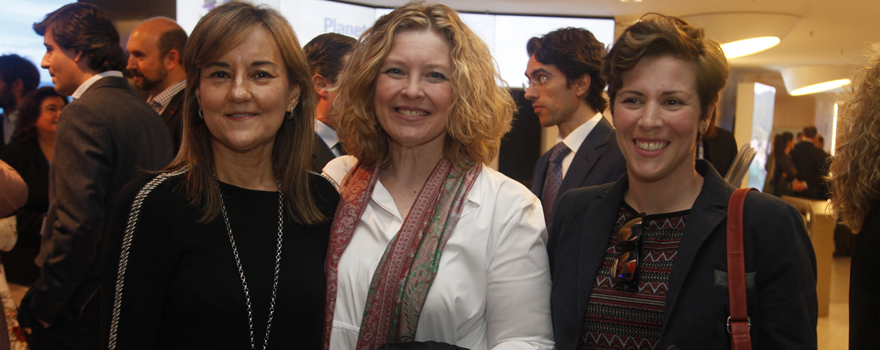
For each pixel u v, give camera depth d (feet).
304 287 3.89
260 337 3.69
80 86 6.62
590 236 4.05
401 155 4.37
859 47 26.43
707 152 10.25
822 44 26.20
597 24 20.02
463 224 4.04
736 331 3.38
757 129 37.91
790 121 41.57
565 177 6.72
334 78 7.29
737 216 3.55
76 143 5.97
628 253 3.77
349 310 4.03
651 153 3.72
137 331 3.39
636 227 3.81
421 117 4.00
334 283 4.04
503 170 20.67
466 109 3.96
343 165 4.92
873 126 4.61
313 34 16.30
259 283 3.71
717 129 10.28
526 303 4.02
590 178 6.51
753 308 3.47
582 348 3.89
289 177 4.11
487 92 4.16
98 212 5.99
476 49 4.09
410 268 3.92
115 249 3.41
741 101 36.24
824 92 40.78
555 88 7.18
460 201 4.07
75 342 6.24
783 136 31.58
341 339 4.02
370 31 4.22
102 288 3.46
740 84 36.32
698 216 3.65
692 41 3.60
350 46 7.40
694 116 3.66
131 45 8.45
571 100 7.19
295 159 4.11
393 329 3.87
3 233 5.78
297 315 3.85
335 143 7.54
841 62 31.76
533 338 4.00
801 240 3.46
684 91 3.60
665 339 3.52
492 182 4.22
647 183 3.88
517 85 19.83
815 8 19.11
